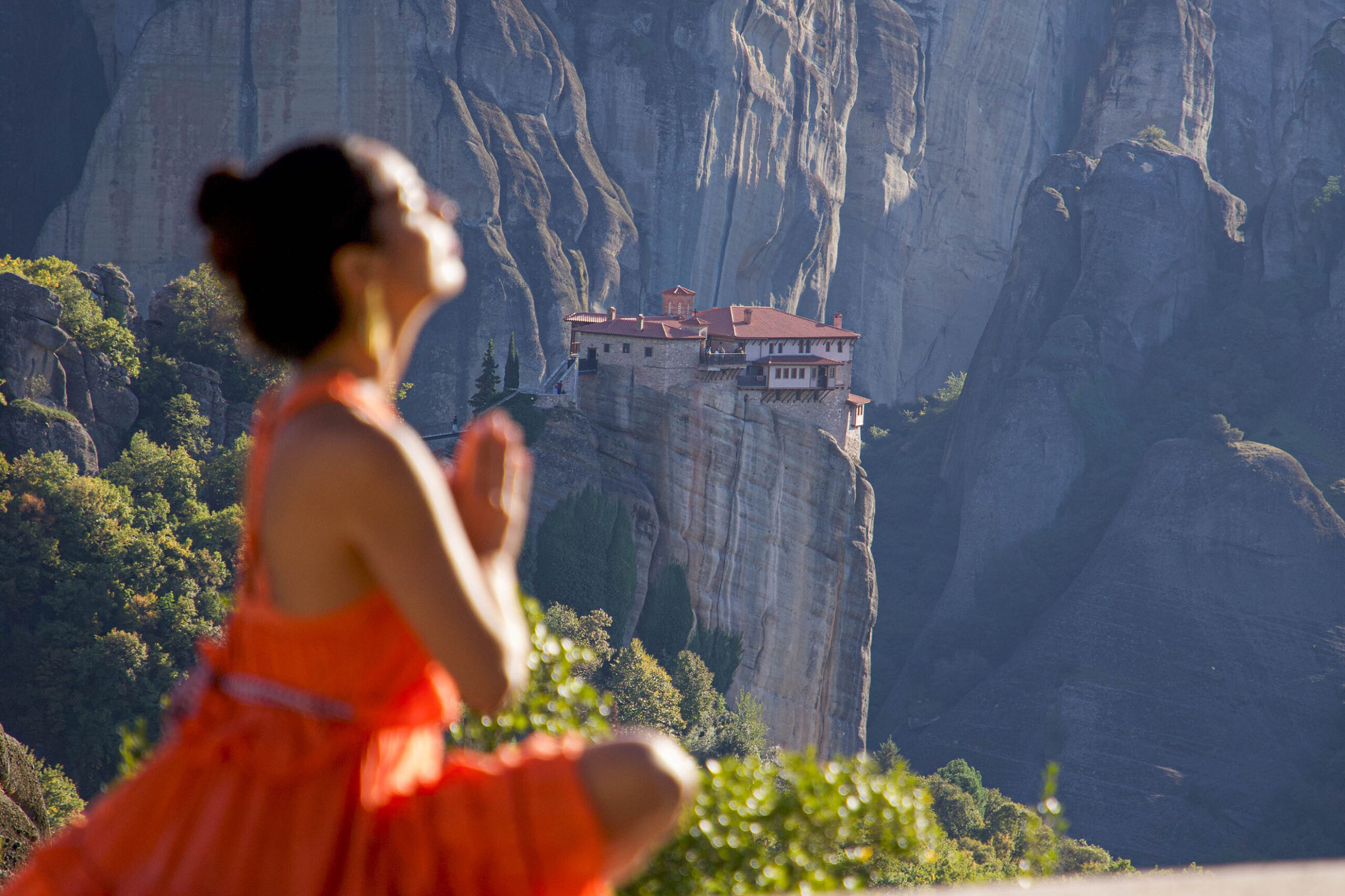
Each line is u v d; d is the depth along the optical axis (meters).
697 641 105.25
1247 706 160.88
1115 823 151.50
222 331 115.94
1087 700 163.25
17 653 81.62
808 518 108.44
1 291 98.69
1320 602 168.75
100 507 89.31
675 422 104.31
